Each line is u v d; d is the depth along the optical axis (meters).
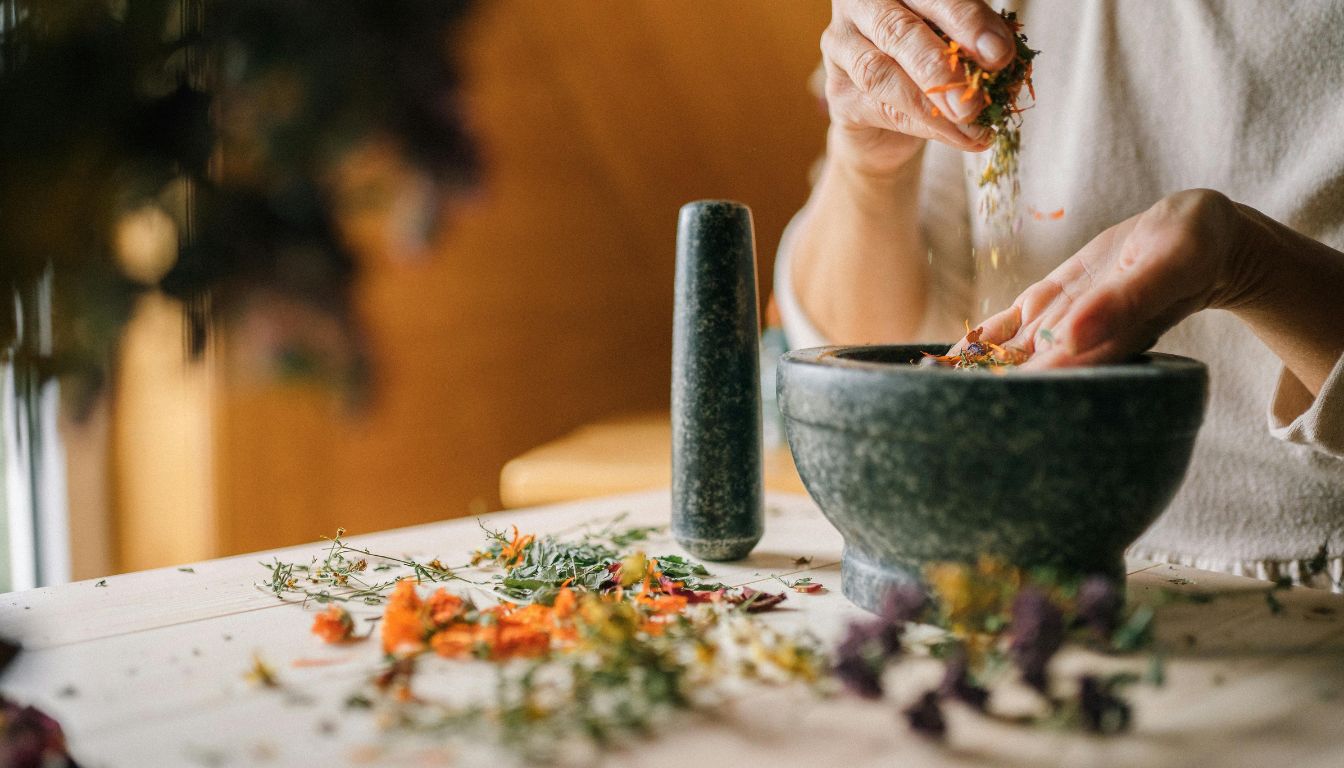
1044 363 0.55
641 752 0.48
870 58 0.63
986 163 0.80
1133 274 0.55
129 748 0.48
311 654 0.54
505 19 1.25
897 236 0.82
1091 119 0.76
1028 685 0.49
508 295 1.40
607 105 1.42
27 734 0.47
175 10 0.46
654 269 1.69
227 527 1.08
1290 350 0.63
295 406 1.09
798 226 0.90
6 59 0.45
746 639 0.54
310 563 0.65
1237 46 0.72
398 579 0.63
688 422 0.65
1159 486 0.54
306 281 0.50
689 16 1.34
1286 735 0.49
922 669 0.53
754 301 0.66
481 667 0.53
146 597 0.60
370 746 0.48
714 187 1.63
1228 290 0.60
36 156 0.45
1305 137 0.71
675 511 0.66
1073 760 0.47
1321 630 0.56
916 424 0.53
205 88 0.47
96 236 0.46
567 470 1.21
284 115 0.49
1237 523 0.75
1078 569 0.55
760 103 1.49
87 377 0.48
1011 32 0.61
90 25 0.45
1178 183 0.75
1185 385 0.53
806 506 0.77
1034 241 0.80
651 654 0.51
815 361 0.57
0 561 1.05
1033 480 0.52
